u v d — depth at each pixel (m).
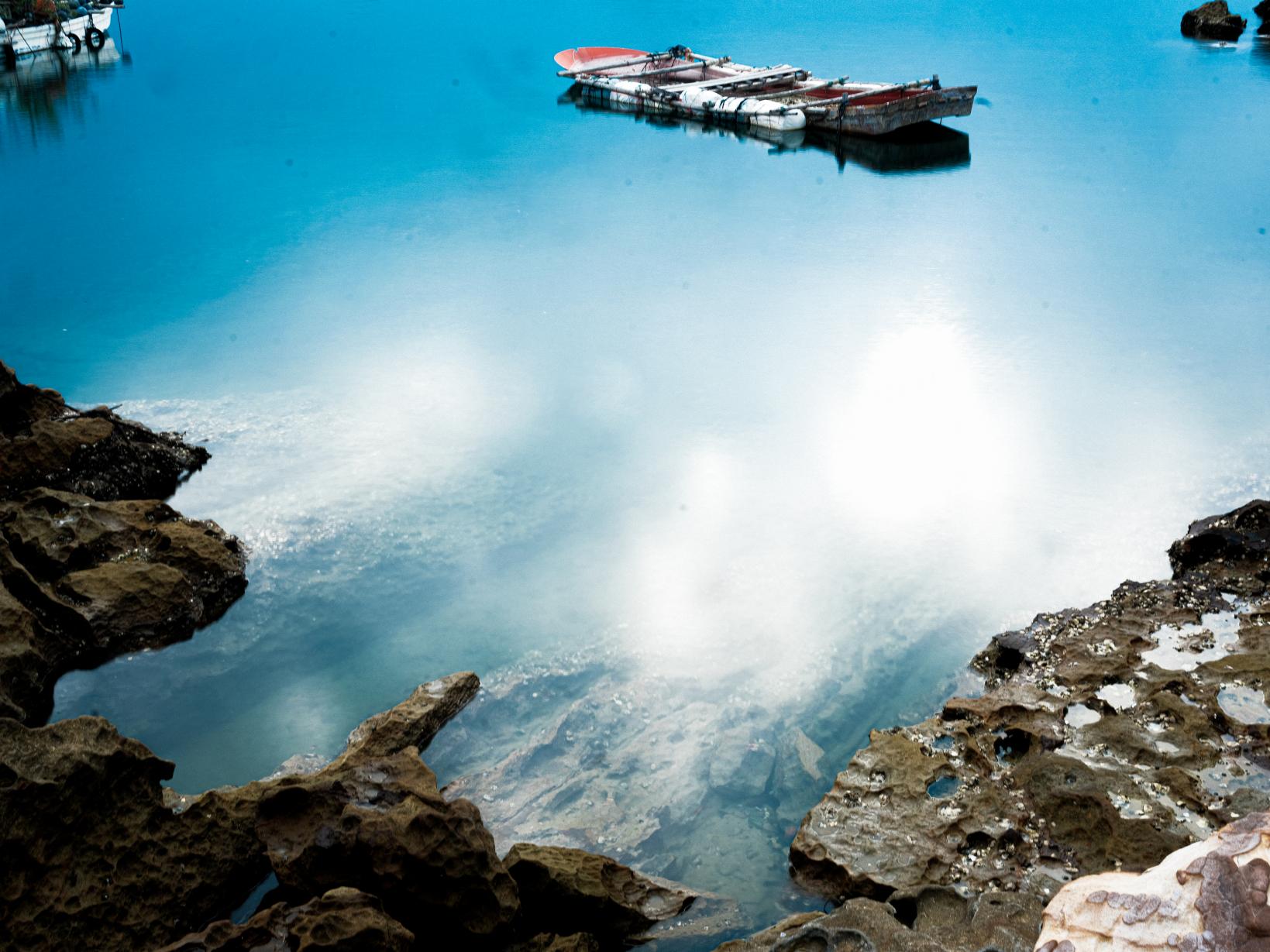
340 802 4.91
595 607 7.34
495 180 18.28
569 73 25.83
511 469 9.09
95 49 29.41
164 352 11.45
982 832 4.85
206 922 4.69
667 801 5.59
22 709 6.17
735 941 4.34
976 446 9.21
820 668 6.59
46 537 7.33
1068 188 17.06
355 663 6.89
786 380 10.69
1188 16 29.12
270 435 9.59
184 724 6.36
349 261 14.30
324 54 29.25
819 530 8.10
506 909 4.43
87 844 4.49
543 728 6.23
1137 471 8.58
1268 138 19.58
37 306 12.69
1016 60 27.23
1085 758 5.18
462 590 7.57
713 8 36.06
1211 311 11.95
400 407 10.15
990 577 7.36
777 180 18.48
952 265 13.82
